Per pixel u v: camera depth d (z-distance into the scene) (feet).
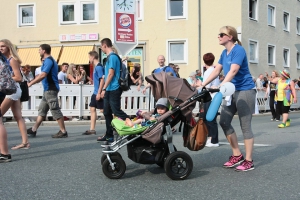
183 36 75.20
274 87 49.62
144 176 17.12
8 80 19.44
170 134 16.46
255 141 28.12
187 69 75.25
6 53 21.34
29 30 79.82
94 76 30.96
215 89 16.66
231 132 18.56
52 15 78.89
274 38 89.15
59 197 14.03
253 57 82.58
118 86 25.44
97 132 34.12
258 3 82.43
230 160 18.85
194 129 16.55
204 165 19.45
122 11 43.09
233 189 15.03
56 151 23.47
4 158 20.08
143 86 47.42
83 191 14.80
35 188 15.20
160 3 75.66
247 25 77.87
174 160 16.30
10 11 80.59
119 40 43.09
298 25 101.40
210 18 75.00
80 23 77.92
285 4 93.61
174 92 16.56
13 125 42.50
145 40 76.33
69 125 42.75
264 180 16.37
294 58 98.89
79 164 19.67
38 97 44.04
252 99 17.83
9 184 15.78
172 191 14.79
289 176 17.06
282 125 39.11
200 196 14.14
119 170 16.66
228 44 17.94
